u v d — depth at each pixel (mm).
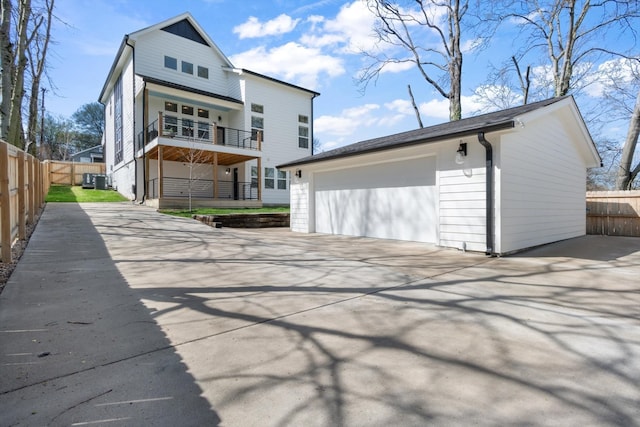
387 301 3705
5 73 7531
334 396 1954
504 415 1769
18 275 4477
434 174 7805
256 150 17453
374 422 1723
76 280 4371
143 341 2680
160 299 3721
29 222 8258
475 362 2336
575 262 5871
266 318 3195
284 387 2049
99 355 2443
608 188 19188
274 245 7812
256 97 19438
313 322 3096
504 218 6461
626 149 12062
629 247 7668
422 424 1702
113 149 21344
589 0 13594
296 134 21375
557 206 8625
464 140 6895
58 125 41906
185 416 1770
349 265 5613
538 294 3939
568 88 15117
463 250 6957
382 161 8945
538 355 2434
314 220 11234
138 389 2020
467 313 3305
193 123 18344
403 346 2594
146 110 15570
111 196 17484
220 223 11219
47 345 2584
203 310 3396
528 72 18516
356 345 2619
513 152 6738
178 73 17969
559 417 1751
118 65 18594
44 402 1877
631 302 3635
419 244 8016
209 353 2490
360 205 9672
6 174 4902
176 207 14156
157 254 6211
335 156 9500
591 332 2832
